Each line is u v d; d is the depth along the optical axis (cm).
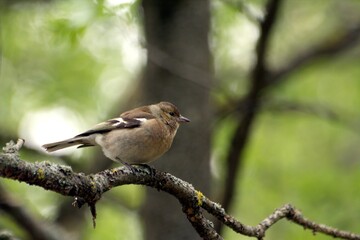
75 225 1414
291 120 1867
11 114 1658
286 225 1572
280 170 1773
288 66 1530
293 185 1709
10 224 1285
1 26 1602
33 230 1136
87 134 905
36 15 1576
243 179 1730
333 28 1752
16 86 1672
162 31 1119
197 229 701
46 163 554
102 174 615
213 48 1463
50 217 1414
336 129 1894
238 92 1606
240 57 1658
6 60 1672
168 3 1116
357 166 1728
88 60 1700
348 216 1552
